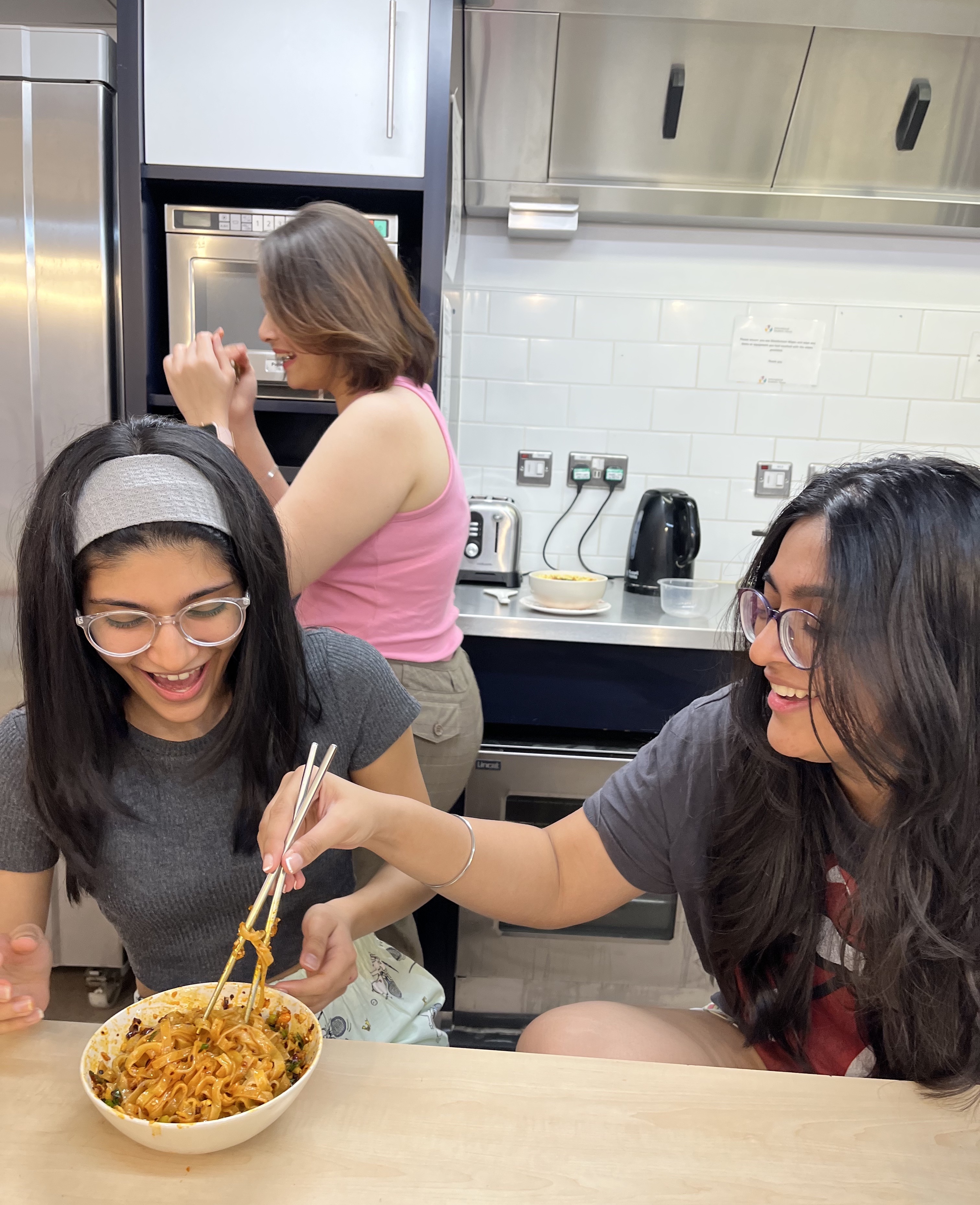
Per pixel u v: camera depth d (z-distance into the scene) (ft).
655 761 3.23
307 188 5.94
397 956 3.67
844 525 2.23
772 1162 1.94
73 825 2.78
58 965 6.28
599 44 6.59
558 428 7.91
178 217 5.83
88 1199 1.78
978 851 2.29
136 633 2.50
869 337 7.75
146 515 2.45
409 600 4.83
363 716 3.34
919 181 7.23
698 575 8.14
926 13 6.34
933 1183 1.90
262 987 2.26
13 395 5.87
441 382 6.01
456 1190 1.83
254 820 2.92
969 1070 2.32
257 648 2.75
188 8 5.58
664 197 7.27
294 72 5.65
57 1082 2.11
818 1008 2.92
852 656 2.17
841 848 2.73
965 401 7.84
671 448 7.93
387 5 5.57
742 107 6.88
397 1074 2.17
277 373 6.08
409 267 6.53
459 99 6.85
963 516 2.18
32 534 2.57
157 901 2.96
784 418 7.88
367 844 2.80
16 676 5.97
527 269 7.70
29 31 5.50
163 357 6.26
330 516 4.35
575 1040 2.95
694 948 6.18
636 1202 1.82
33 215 5.70
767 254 7.66
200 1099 1.95
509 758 6.11
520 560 8.13
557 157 7.16
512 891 3.08
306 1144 1.93
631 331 7.77
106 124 5.66
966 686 2.17
